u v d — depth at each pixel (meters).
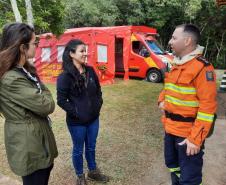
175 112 2.73
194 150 2.55
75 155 3.47
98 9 18.09
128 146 4.91
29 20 6.25
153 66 11.54
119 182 3.77
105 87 10.52
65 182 3.78
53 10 8.48
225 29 20.27
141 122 6.33
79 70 3.30
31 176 2.33
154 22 19.50
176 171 3.00
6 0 7.42
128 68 12.07
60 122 6.27
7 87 2.11
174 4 18.62
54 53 11.27
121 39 12.23
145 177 3.90
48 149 2.34
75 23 18.70
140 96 9.07
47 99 2.24
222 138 5.24
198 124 2.52
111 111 7.24
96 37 10.66
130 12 19.20
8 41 2.15
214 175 3.94
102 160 4.36
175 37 2.61
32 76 2.30
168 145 2.93
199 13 20.06
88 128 3.50
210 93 2.49
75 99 3.30
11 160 2.24
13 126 2.20
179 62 2.64
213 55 21.08
